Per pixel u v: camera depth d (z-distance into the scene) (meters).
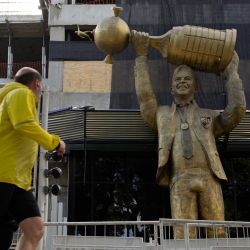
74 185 17.61
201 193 12.55
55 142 4.12
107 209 17.44
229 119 13.31
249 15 18.03
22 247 3.94
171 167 13.14
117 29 13.40
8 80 22.17
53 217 16.66
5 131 4.07
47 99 10.67
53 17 21.08
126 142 16.52
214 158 12.91
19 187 4.02
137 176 17.77
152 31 17.78
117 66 17.31
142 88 13.86
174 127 13.38
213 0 18.20
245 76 17.27
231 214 17.06
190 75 13.75
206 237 10.76
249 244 9.67
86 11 21.17
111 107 17.00
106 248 9.12
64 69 19.91
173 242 9.30
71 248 9.34
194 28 13.55
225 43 13.33
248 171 17.47
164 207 17.34
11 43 24.67
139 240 8.98
